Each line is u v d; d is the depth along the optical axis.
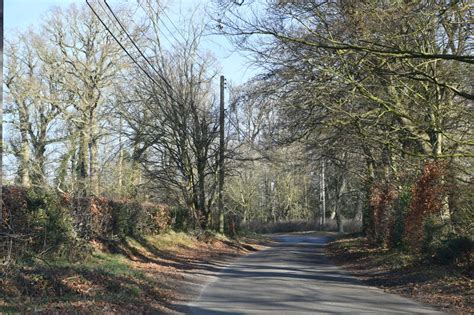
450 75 16.83
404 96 18.75
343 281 17.88
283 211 78.44
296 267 23.16
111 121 35.94
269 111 21.41
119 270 15.41
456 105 17.48
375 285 16.70
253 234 53.34
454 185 17.95
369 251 26.78
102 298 11.41
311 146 23.64
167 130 32.97
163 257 23.94
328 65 17.78
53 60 35.66
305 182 72.75
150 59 32.00
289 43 16.67
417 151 21.27
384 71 14.59
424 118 18.70
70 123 35.06
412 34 14.08
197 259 25.59
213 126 35.31
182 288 15.68
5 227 13.39
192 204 34.94
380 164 26.39
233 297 14.10
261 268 22.53
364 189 33.06
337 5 14.72
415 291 14.57
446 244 17.08
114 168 34.44
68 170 31.58
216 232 37.28
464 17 14.73
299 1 15.52
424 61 15.79
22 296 10.43
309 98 19.52
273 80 19.53
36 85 33.94
